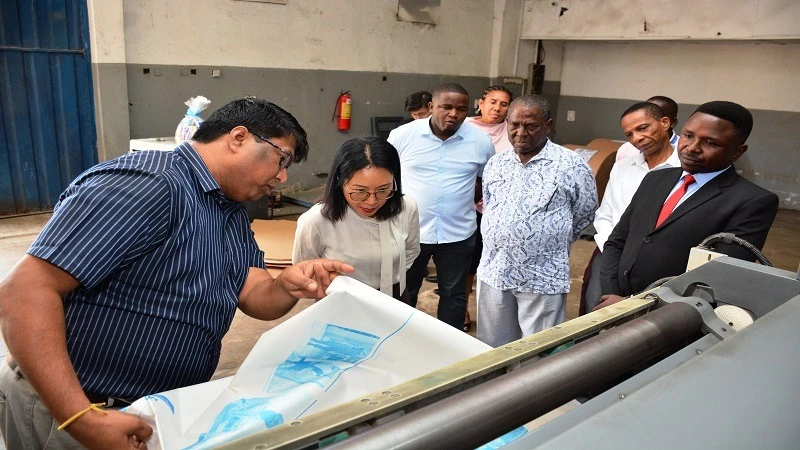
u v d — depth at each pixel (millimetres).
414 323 930
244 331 2902
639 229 1712
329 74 5832
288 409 795
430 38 6586
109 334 948
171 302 984
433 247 2461
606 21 6508
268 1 5223
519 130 1937
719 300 909
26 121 4352
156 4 4645
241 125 1032
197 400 864
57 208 910
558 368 603
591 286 2191
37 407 1011
